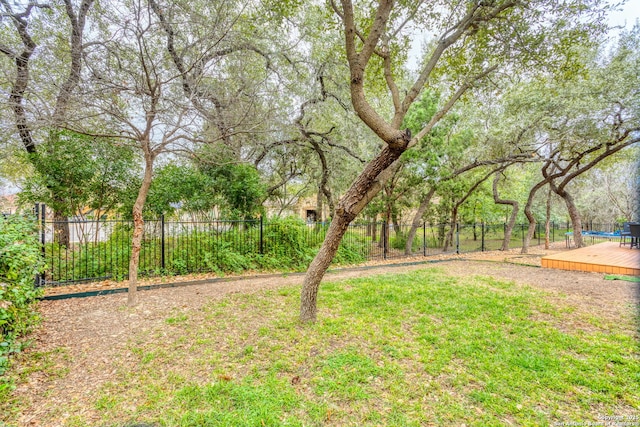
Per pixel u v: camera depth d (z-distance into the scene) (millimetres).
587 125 8695
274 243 8094
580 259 7535
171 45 5398
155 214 7816
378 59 5230
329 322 3781
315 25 7344
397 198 11602
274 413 2150
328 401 2295
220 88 6891
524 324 3734
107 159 7211
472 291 5270
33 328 3582
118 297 4992
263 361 2879
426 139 9391
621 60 8508
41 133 6824
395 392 2400
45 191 6816
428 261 9234
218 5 5531
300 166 11469
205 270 6949
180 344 3238
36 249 3613
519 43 4477
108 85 4273
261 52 7461
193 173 8477
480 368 2730
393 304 4523
